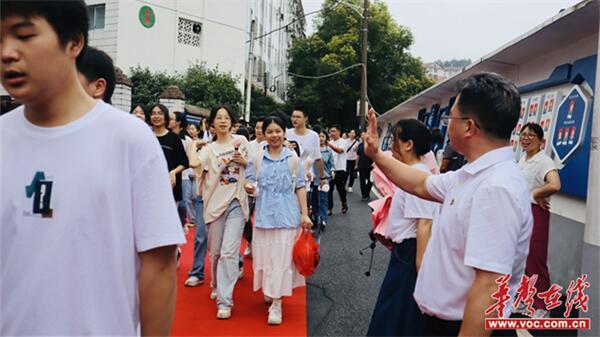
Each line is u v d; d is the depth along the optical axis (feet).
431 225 8.61
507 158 6.24
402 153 9.63
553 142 18.40
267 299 14.88
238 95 61.67
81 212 4.69
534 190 14.70
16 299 4.71
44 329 4.66
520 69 23.00
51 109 4.84
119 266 4.87
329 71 86.94
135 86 54.75
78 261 4.69
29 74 4.50
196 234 16.51
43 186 4.72
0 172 4.83
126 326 4.98
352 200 40.29
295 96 93.25
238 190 14.32
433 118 42.45
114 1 54.54
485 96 6.22
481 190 6.01
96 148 4.81
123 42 55.11
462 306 6.39
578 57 17.69
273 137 13.84
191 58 62.13
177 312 13.93
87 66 7.04
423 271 6.96
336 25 91.61
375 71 89.81
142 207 4.97
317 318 13.82
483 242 5.82
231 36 65.82
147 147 5.01
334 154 32.73
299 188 14.02
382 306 8.98
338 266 19.45
